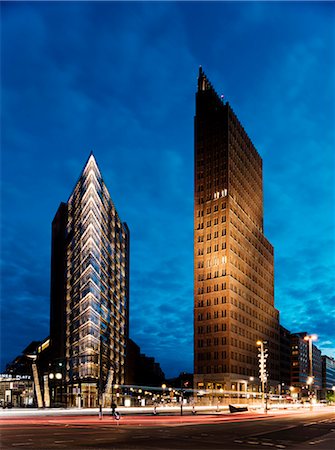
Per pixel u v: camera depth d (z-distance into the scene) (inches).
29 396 6067.9
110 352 6215.6
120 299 7057.1
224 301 6269.7
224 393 5856.3
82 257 5585.6
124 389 6510.8
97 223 5703.7
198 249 6712.6
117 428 1726.1
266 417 2908.5
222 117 7037.4
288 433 1620.3
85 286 5369.1
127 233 7795.3
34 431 1519.4
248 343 6717.5
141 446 1128.8
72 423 1978.3
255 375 6796.3
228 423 2169.0
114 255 6737.2
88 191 5575.8
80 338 5398.6
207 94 7347.4
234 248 6643.7
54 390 5689.0
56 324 6446.9
